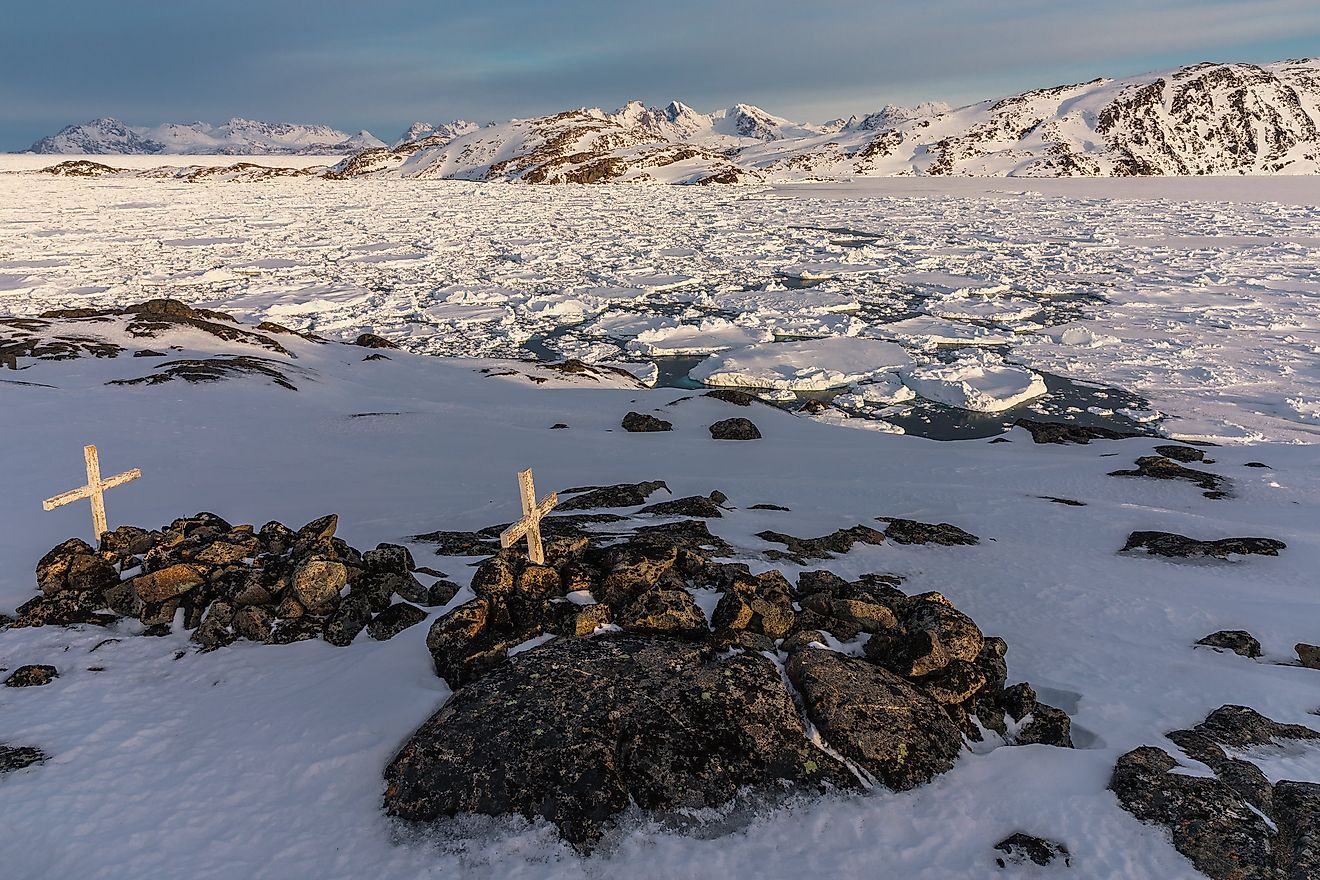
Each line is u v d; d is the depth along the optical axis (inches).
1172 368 1546.5
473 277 2728.8
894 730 239.0
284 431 981.8
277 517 585.3
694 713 236.2
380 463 852.6
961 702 269.6
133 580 331.0
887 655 284.2
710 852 201.8
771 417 1175.0
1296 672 344.2
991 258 2910.9
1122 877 194.7
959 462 907.4
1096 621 418.6
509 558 314.3
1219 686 319.3
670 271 2780.5
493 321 2095.2
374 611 331.3
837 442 1045.2
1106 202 4704.7
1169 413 1322.6
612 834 205.0
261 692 274.8
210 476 735.1
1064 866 198.4
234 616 321.7
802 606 330.6
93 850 199.2
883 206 4854.8
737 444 1002.7
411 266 2930.6
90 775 227.5
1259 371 1505.9
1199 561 555.2
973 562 527.2
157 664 297.9
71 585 340.5
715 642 272.7
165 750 241.0
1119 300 2167.8
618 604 301.6
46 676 284.0
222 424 978.7
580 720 229.9
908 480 828.6
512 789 212.8
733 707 239.8
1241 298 2108.8
